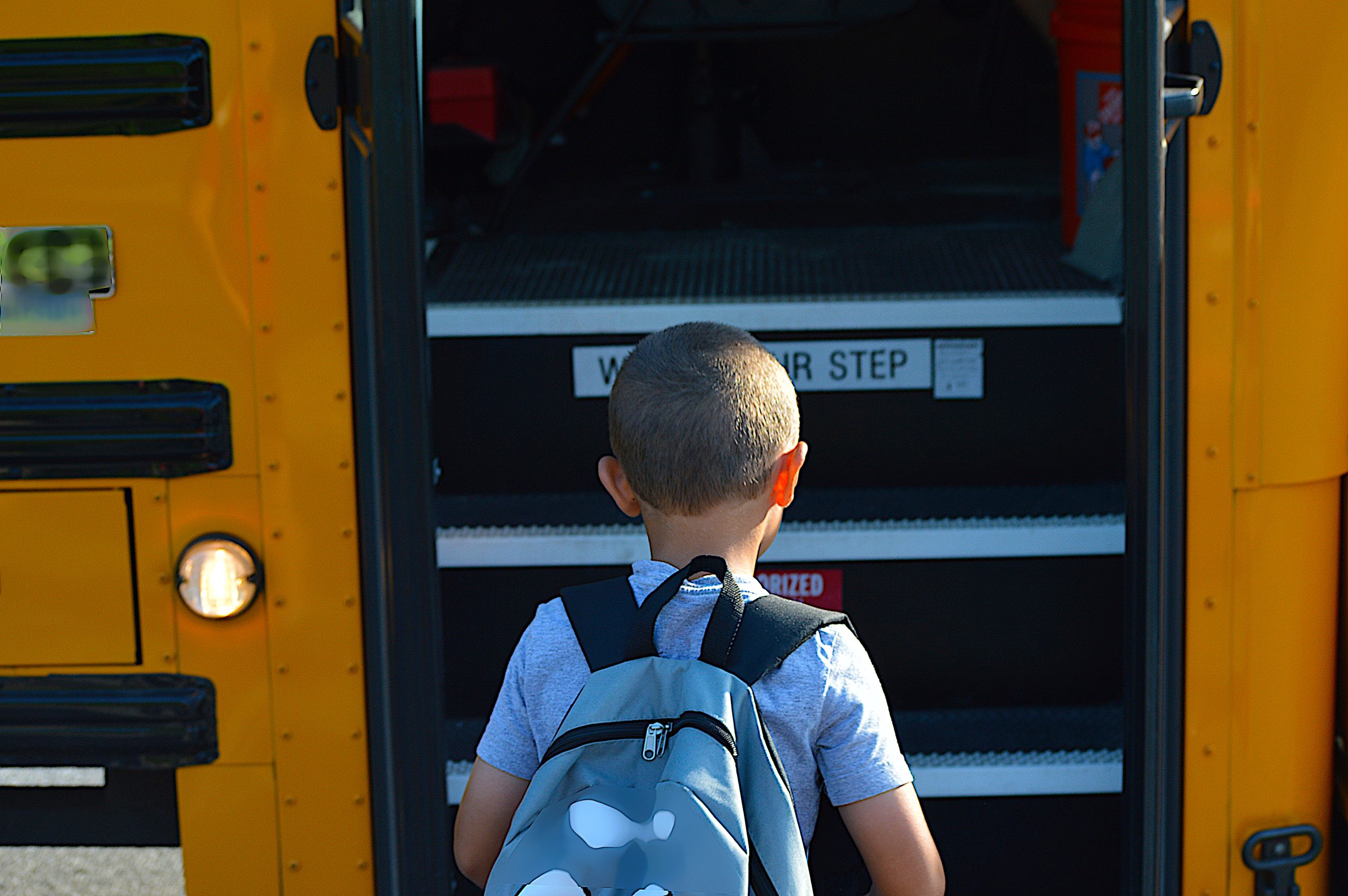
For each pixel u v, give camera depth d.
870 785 1.31
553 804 1.24
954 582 2.31
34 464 1.83
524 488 2.52
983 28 3.90
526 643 1.39
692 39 3.22
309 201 1.78
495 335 2.47
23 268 1.80
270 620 1.86
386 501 1.77
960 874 2.17
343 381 1.81
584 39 3.77
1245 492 1.84
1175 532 1.82
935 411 2.47
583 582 2.31
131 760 1.88
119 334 1.81
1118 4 2.63
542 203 3.57
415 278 1.73
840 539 2.27
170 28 1.75
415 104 1.70
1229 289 1.80
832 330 2.45
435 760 1.82
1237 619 1.86
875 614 2.32
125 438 1.82
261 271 1.79
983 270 2.74
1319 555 1.90
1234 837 1.91
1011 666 2.33
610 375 2.48
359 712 1.87
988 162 3.95
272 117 1.76
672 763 1.19
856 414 2.48
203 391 1.81
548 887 1.19
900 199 3.46
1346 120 1.80
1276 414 1.82
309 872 1.91
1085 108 2.78
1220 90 1.76
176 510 1.84
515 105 3.31
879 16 3.16
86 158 1.78
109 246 1.79
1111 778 2.11
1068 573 2.31
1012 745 2.19
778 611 1.32
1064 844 2.16
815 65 3.96
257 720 1.88
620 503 1.47
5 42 1.77
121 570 1.85
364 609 1.84
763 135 4.03
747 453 1.34
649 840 1.17
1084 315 2.43
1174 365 1.79
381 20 1.68
